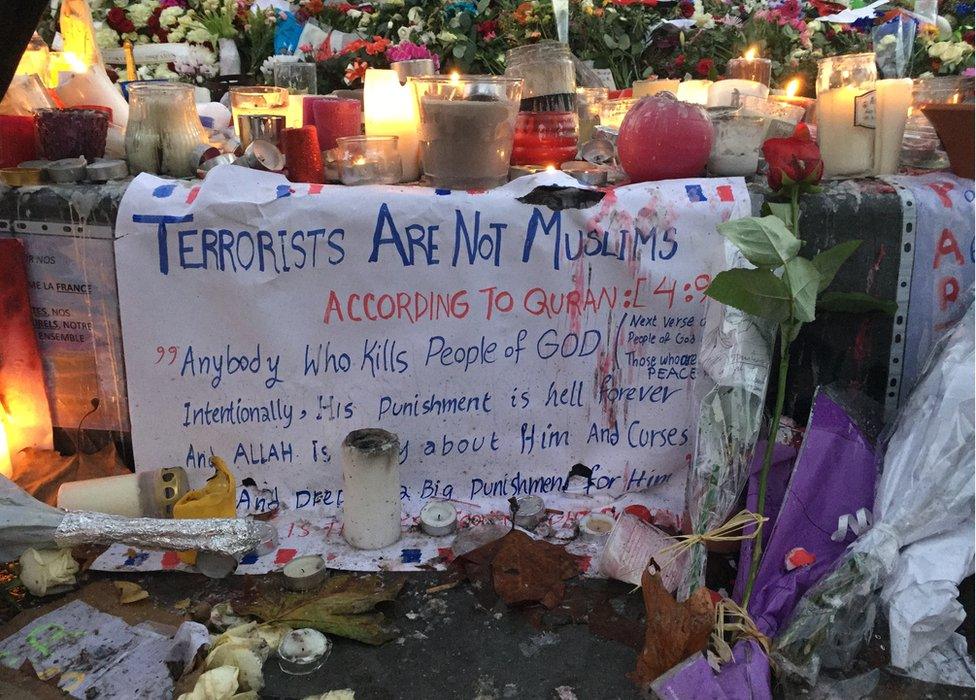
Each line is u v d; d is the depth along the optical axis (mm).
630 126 1930
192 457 1930
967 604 1582
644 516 1852
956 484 1523
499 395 1941
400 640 1496
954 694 1375
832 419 1695
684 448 1991
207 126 2447
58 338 1883
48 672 1394
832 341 1915
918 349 1923
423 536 1811
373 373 1900
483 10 3582
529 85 2133
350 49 3311
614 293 1868
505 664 1439
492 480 2000
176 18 3426
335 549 1760
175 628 1506
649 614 1396
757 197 1845
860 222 1819
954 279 1885
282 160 1913
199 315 1821
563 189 1798
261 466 1951
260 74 3535
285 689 1379
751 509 1634
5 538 1570
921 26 3051
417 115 1993
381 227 1784
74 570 1639
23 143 1929
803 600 1457
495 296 1858
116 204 1763
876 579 1455
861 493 1615
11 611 1563
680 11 3629
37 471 1890
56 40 3125
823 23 3541
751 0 3643
